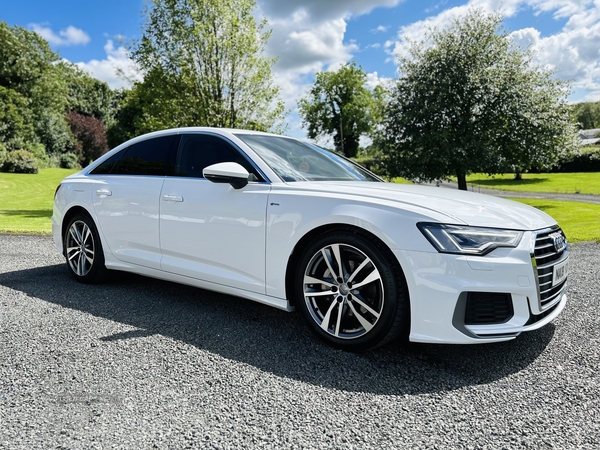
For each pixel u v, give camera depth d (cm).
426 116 1923
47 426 164
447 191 278
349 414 176
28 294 355
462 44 1953
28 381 200
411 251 215
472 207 236
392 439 158
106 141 6041
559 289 249
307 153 340
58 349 238
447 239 211
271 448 152
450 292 208
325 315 248
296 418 172
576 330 279
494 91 1847
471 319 211
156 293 362
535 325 220
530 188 2809
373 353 240
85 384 198
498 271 208
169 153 340
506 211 241
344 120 5650
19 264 496
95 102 6475
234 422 169
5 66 4228
